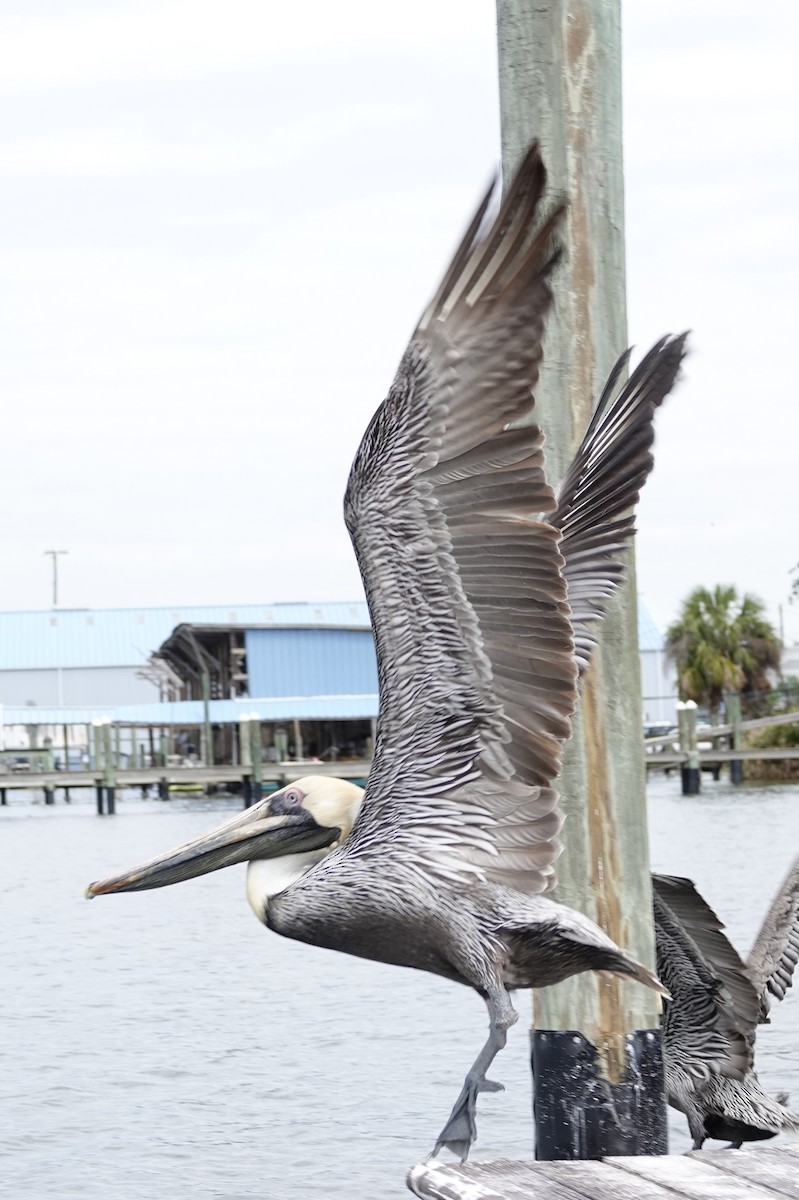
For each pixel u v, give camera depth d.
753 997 6.31
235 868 32.66
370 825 4.93
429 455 4.39
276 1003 16.08
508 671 4.57
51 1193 10.18
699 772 51.97
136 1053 14.03
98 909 25.27
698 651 68.94
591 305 6.40
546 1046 6.22
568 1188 4.57
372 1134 11.27
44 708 84.50
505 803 4.75
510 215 4.05
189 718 70.38
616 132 6.49
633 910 6.27
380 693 4.79
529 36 6.44
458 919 4.79
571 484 5.61
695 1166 4.79
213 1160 10.79
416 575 4.55
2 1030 15.20
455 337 4.22
